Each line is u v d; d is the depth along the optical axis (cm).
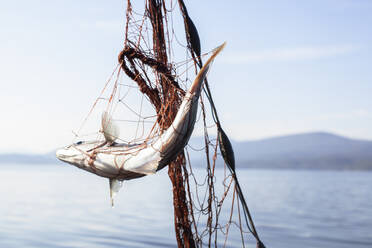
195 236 405
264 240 1809
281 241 1800
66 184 6975
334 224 2397
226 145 387
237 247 1594
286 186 6944
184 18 385
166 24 395
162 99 381
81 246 1634
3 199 3853
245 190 5788
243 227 2128
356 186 7012
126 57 372
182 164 399
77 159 365
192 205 400
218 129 390
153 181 8550
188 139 336
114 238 1811
